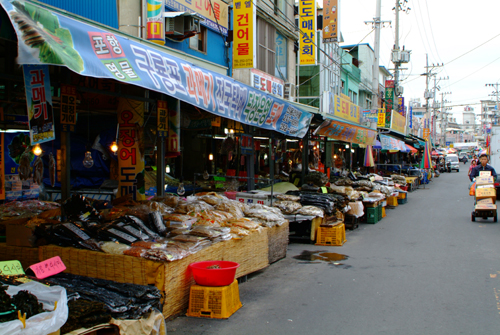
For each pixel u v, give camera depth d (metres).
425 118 47.31
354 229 12.16
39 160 6.71
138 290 4.09
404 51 29.36
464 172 50.56
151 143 9.47
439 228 11.97
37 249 5.29
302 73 23.75
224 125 10.45
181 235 5.55
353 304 5.60
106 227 5.24
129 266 4.77
